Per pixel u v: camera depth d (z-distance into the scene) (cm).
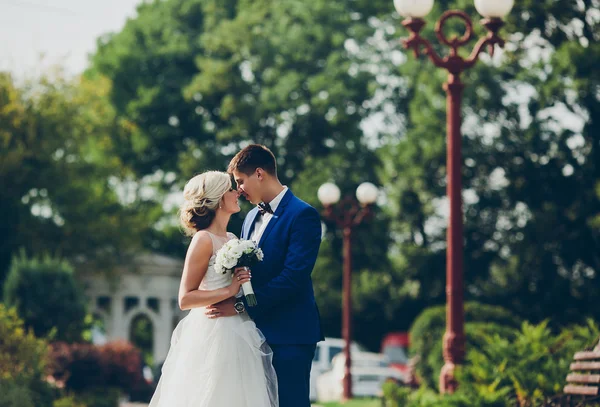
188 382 742
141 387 2986
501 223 4144
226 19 4934
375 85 4594
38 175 4053
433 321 2255
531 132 3884
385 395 1450
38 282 2905
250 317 732
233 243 720
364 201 2614
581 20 3456
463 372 1262
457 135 1375
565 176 3850
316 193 4441
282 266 741
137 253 4338
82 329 2964
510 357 1280
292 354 733
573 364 1074
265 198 754
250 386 730
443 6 3931
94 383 2400
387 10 4728
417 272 4338
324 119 4656
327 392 3188
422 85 4100
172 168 4922
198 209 751
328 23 4756
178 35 5016
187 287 737
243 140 4766
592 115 3650
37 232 4041
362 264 4575
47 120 4016
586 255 3766
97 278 4272
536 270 3841
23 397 1669
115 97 4931
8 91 3903
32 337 1889
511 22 3381
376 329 4800
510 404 1159
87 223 4150
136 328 5916
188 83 4891
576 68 3347
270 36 4794
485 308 2339
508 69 3884
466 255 4134
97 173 4400
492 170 4053
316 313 752
